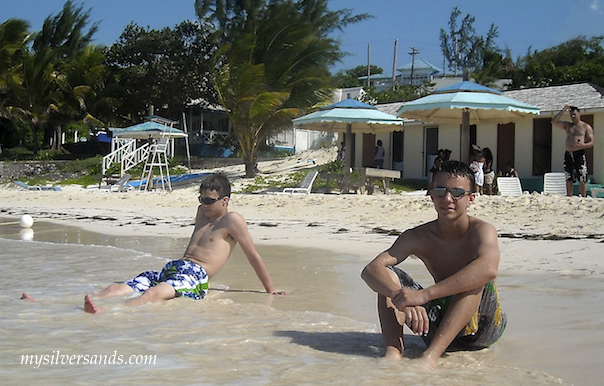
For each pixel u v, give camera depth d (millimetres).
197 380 2834
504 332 3836
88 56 38406
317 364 3139
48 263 7117
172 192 21156
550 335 3732
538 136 20172
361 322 4195
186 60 37438
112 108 39312
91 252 8094
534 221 10148
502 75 45281
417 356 3381
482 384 2828
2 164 33344
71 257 7621
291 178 24938
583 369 3062
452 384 2828
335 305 4816
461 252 3477
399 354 3295
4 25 36594
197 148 38219
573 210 10672
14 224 12594
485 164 17344
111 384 2760
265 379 2863
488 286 3367
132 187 23703
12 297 5031
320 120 18312
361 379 2879
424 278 5754
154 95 37188
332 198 14633
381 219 11773
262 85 26781
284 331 3904
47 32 39844
